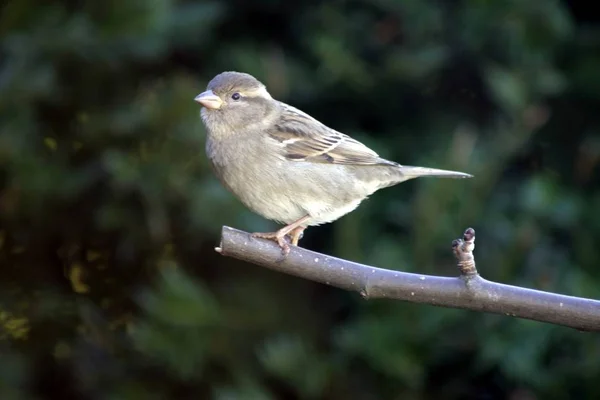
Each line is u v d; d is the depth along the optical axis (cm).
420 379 1147
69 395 1255
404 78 1283
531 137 1293
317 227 1288
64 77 1238
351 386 1173
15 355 1239
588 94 1288
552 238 1214
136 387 1222
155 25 1206
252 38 1361
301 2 1343
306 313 1257
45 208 1233
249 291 1249
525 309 613
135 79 1288
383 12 1316
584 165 1244
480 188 1158
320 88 1302
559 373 1135
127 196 1200
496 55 1282
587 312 603
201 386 1207
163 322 1139
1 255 1262
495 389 1234
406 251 1166
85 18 1200
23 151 1195
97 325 1249
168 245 1227
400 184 1260
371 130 1352
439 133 1308
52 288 1270
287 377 1146
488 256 1170
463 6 1278
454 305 628
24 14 1196
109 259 1262
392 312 1148
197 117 1173
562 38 1247
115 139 1208
